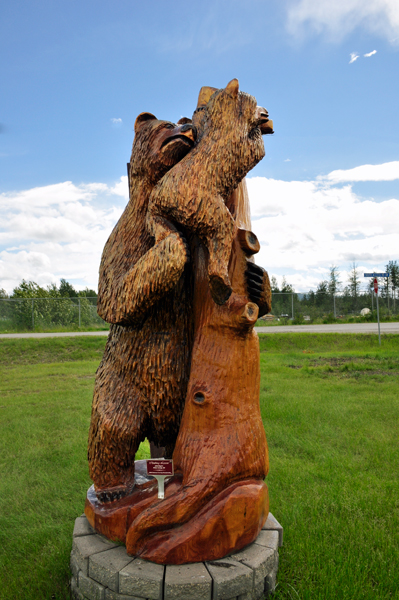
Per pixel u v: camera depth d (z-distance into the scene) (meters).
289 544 2.56
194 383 2.08
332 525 2.77
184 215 1.88
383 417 5.51
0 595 2.19
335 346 14.54
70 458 4.20
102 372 2.30
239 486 1.99
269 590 2.04
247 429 2.06
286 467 3.85
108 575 1.91
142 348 2.16
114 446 2.16
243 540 2.00
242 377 2.09
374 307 29.92
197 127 2.07
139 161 2.15
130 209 2.19
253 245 2.13
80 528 2.28
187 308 2.22
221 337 2.09
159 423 2.23
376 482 3.44
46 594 2.19
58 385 8.34
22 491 3.47
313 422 5.29
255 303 2.09
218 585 1.82
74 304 23.55
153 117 2.26
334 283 31.97
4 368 11.36
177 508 1.91
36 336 16.64
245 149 1.96
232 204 2.25
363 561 2.36
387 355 11.27
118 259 2.12
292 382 7.89
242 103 1.99
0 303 21.64
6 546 2.70
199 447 2.01
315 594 2.08
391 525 2.78
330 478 3.55
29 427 5.27
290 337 15.27
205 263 2.14
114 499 2.19
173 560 1.92
